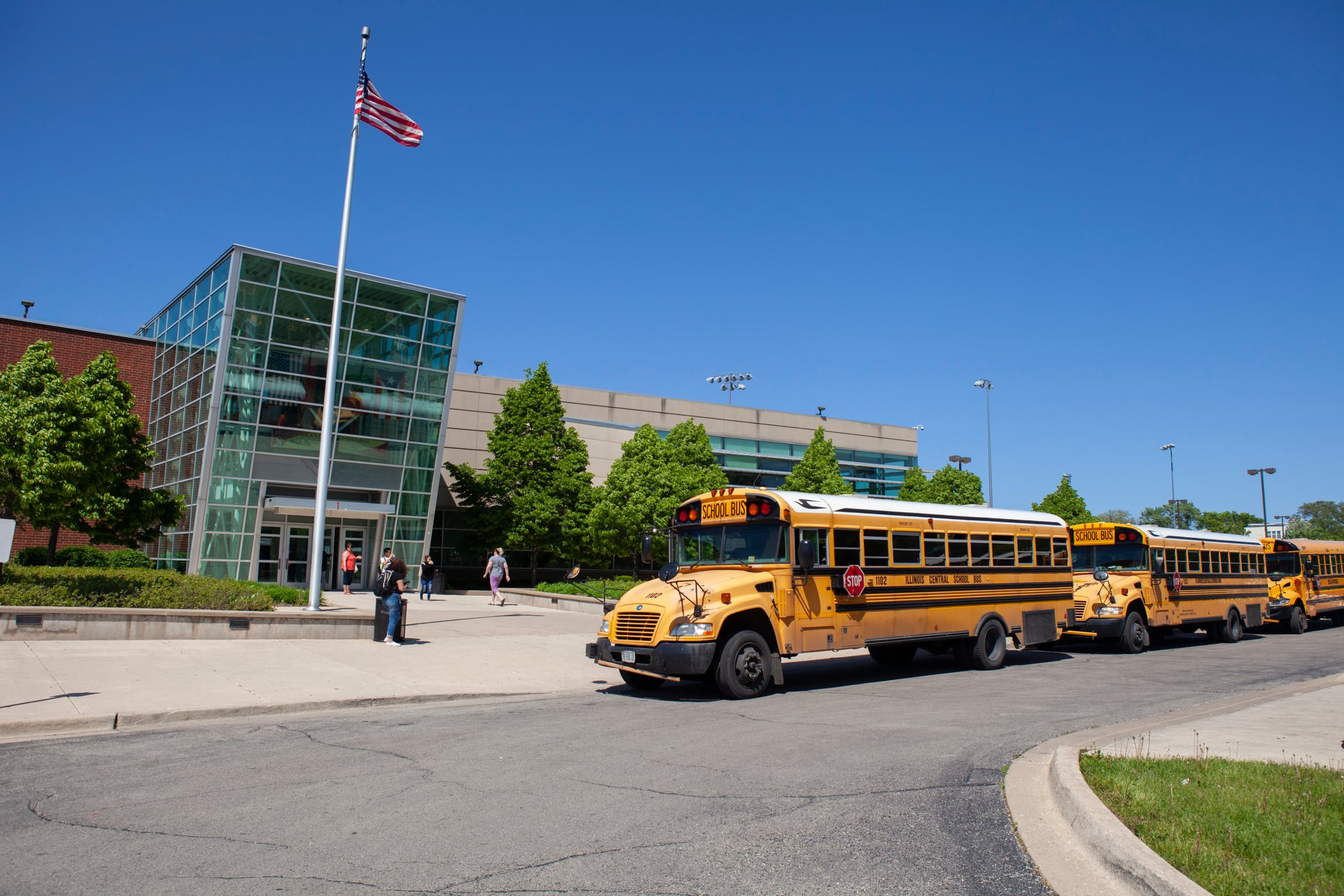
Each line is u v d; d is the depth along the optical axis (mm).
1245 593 22953
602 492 38438
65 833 5578
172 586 18328
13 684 10961
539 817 5953
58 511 22344
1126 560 19656
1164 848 4953
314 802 6309
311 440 32625
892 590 13977
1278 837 5172
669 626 11688
